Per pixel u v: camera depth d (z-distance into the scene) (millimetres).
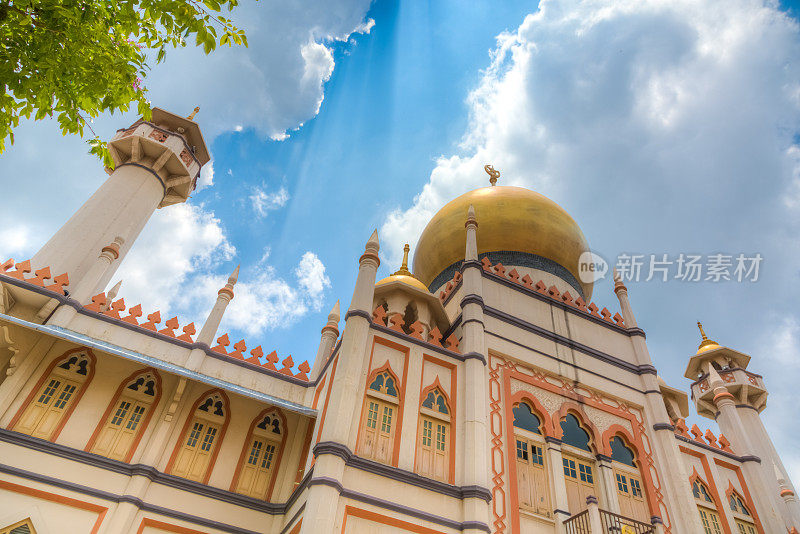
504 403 13281
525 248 19656
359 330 12188
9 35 6230
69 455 11008
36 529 10031
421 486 10742
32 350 12008
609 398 15039
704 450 15820
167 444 12070
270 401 12258
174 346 13648
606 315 17234
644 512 13086
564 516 11859
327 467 9883
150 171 18109
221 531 11242
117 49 6996
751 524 15008
